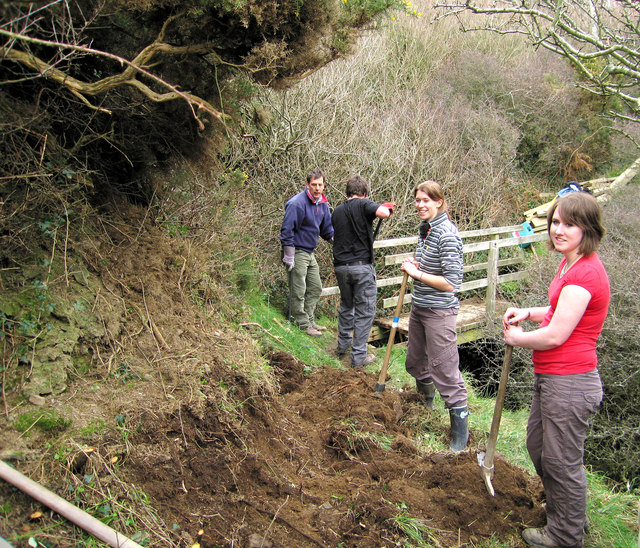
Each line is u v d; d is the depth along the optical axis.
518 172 13.09
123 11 2.90
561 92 13.26
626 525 3.24
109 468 2.45
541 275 7.21
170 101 3.17
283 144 8.11
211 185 4.75
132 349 3.16
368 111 10.10
